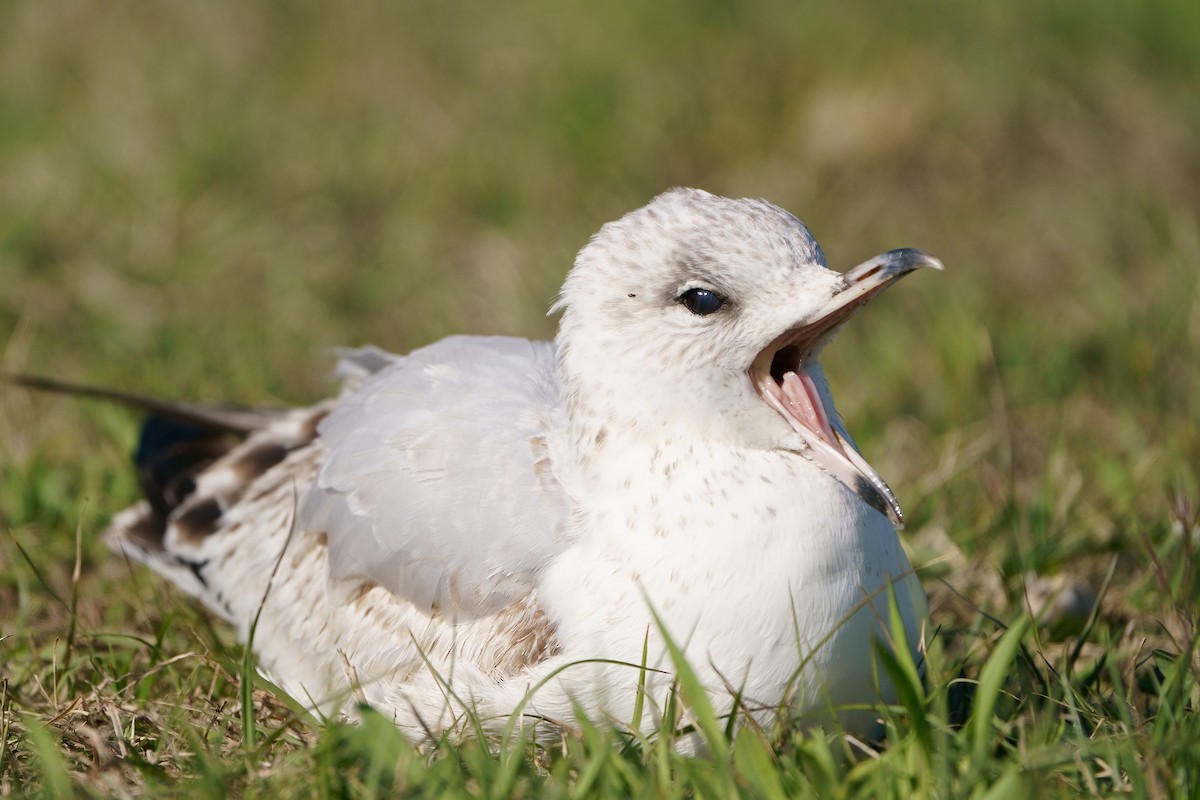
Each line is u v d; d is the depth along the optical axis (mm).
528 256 15609
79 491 11625
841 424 8477
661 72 18516
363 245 16141
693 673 7324
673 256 7965
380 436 8922
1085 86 17641
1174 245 15125
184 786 7328
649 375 7984
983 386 12922
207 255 15664
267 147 17578
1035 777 6750
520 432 8617
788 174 17062
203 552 10133
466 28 19953
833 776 6953
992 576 9930
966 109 17375
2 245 15445
